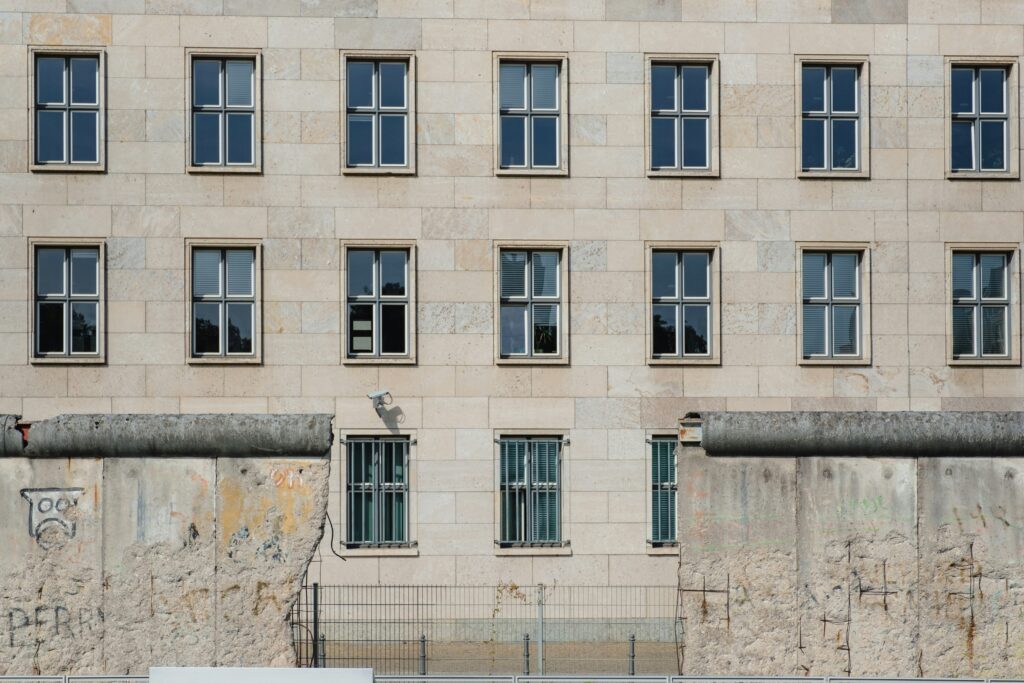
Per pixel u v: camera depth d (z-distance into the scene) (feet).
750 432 46.37
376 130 75.36
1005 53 77.20
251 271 74.38
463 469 73.72
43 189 72.74
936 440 46.44
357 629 67.87
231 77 74.79
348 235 74.13
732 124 76.07
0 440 46.52
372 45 74.64
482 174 74.84
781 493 46.73
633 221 75.41
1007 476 46.83
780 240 75.87
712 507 46.70
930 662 46.42
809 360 75.61
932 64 76.95
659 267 76.28
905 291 76.23
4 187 72.49
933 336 76.13
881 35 76.79
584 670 61.31
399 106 75.66
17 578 46.83
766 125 76.13
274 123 74.02
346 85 74.79
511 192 75.00
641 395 74.74
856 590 46.52
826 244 76.07
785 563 46.57
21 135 72.69
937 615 46.50
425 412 73.82
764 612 46.50
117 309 72.90
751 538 46.60
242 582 46.91
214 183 73.67
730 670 46.42
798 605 46.47
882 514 46.62
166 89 73.61
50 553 46.83
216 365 73.15
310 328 73.72
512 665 61.98
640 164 75.56
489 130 75.00
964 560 46.62
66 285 73.41
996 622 46.47
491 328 74.38
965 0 77.15
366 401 73.72
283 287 73.72
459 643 69.56
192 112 73.97
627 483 74.23
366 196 74.33
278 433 46.83
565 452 74.13
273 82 74.13
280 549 47.01
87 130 74.02
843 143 77.51
